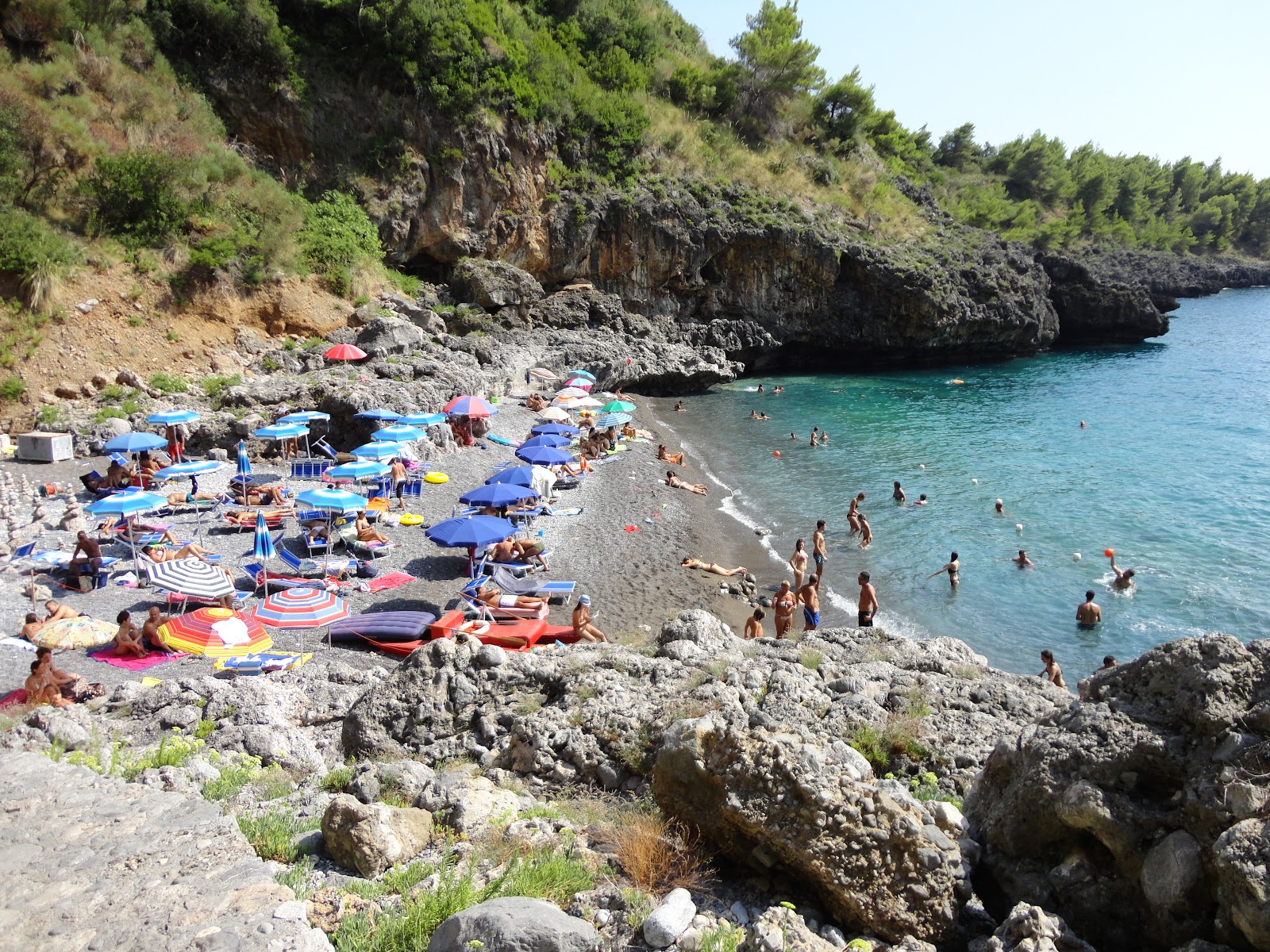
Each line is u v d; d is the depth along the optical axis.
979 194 105.50
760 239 59.41
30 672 13.15
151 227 33.81
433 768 8.04
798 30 73.62
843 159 75.38
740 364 60.38
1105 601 20.22
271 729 9.20
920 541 25.00
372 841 5.80
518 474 25.55
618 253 56.25
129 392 29.33
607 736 7.75
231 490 24.39
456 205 49.16
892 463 35.19
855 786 5.22
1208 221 152.75
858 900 4.82
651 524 25.81
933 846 4.96
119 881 5.23
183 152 37.03
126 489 21.62
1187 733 4.67
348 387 30.53
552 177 53.84
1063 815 4.73
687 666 9.44
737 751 5.52
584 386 44.03
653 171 58.94
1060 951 4.25
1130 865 4.50
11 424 27.25
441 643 9.00
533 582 19.73
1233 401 48.19
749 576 22.02
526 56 52.88
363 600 18.36
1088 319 76.50
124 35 38.84
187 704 10.74
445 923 4.57
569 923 4.49
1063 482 31.41
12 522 20.17
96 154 33.94
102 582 17.89
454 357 38.62
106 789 6.75
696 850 5.66
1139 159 148.62
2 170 30.67
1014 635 18.56
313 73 45.06
